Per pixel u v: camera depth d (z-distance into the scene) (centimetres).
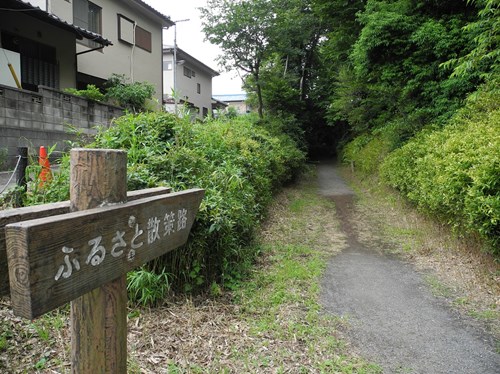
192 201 192
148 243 149
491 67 649
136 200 146
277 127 1512
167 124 506
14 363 244
